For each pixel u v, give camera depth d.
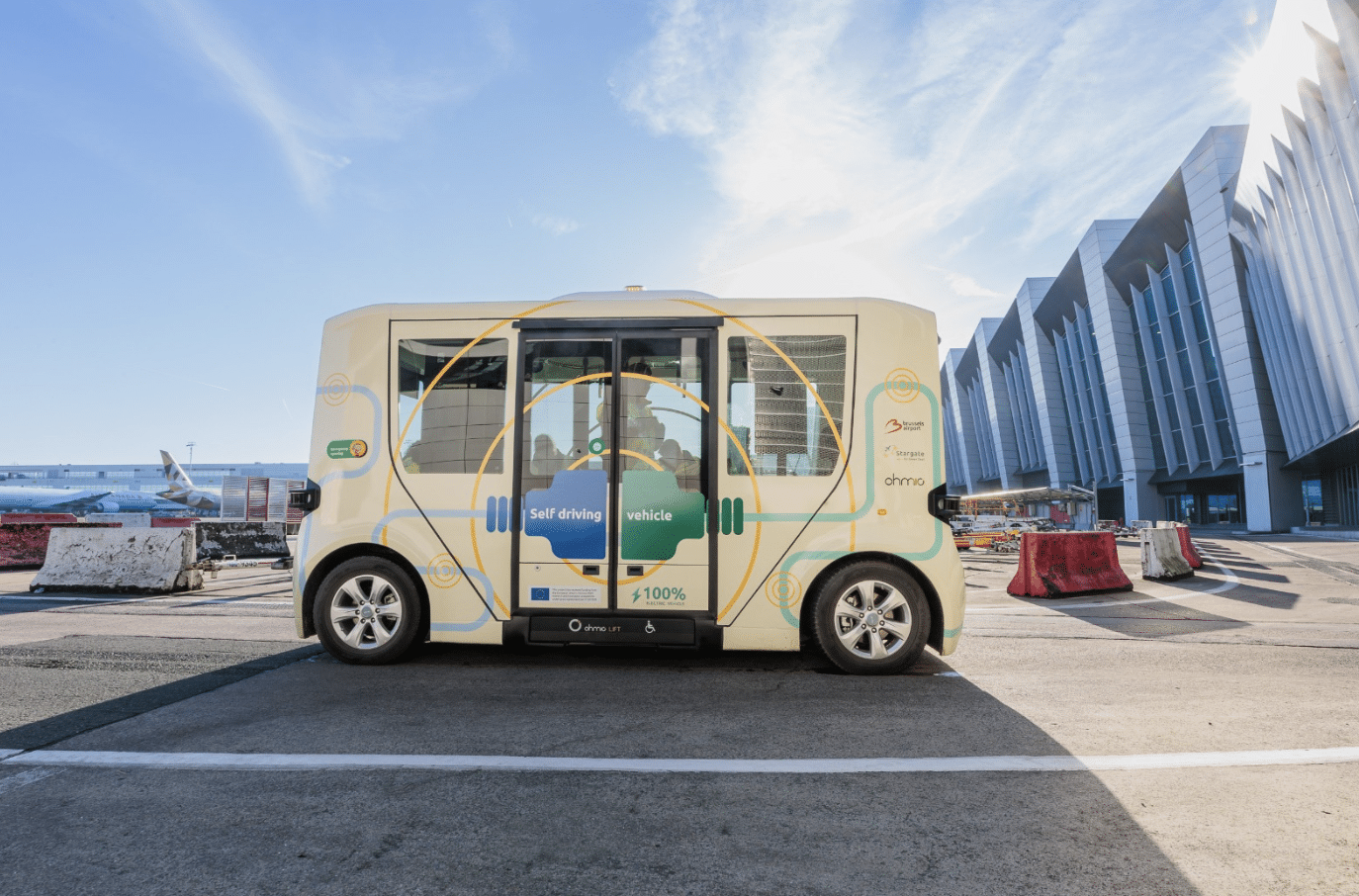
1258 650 6.38
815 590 5.45
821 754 3.57
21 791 3.04
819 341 5.57
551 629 5.47
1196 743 3.76
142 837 2.63
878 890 2.29
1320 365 34.19
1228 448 47.19
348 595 5.73
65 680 5.02
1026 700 4.63
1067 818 2.83
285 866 2.42
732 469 5.47
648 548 5.46
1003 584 12.76
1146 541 13.70
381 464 5.72
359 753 3.54
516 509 5.57
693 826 2.74
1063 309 62.69
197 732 3.87
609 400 5.61
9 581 12.05
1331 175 29.33
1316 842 2.63
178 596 9.95
